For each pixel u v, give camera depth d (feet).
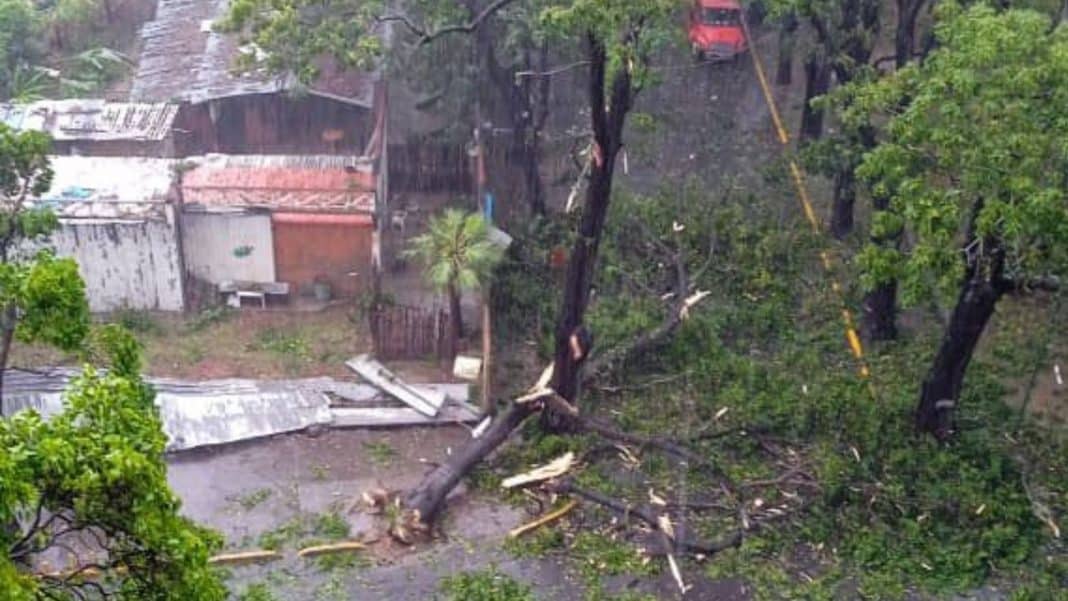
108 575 39.47
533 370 88.43
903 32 87.97
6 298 42.27
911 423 81.71
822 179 110.93
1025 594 68.59
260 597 53.93
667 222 101.04
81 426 37.01
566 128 117.70
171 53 113.60
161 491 36.06
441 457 80.64
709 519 75.46
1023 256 65.10
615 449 80.79
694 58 129.70
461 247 84.89
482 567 71.82
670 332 88.74
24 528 44.06
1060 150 60.85
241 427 81.10
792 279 97.71
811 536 73.67
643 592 70.28
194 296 93.66
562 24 64.90
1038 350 91.40
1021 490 77.25
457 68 100.58
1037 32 64.08
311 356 88.94
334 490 77.30
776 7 91.20
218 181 92.38
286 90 104.22
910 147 68.18
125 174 92.38
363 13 80.43
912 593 70.33
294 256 93.97
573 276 76.84
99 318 91.86
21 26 119.96
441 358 88.99
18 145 72.33
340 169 95.09
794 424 81.66
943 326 93.86
